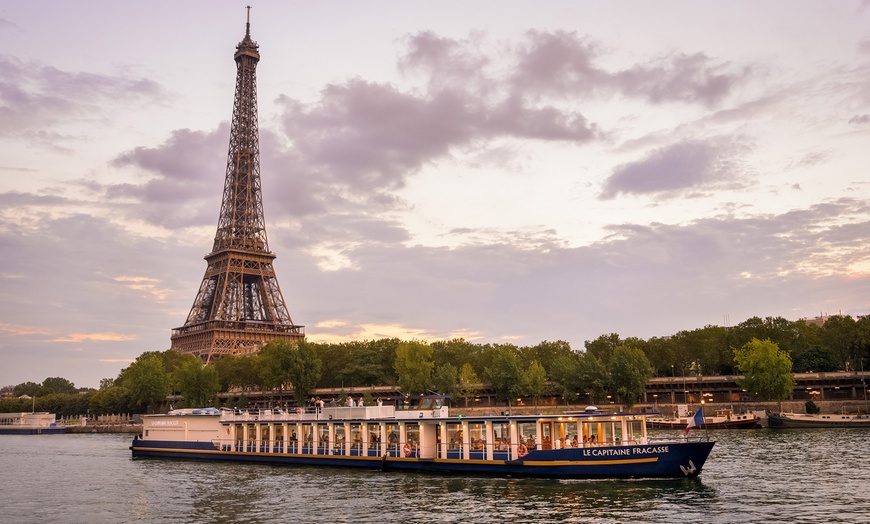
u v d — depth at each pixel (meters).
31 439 194.38
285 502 61.53
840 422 148.88
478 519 51.94
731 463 81.44
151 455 109.50
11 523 56.41
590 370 188.88
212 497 66.00
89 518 57.75
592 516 51.88
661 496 59.25
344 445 86.75
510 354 197.38
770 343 175.25
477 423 75.69
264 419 97.00
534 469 70.12
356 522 52.28
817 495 58.56
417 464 78.69
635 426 72.56
